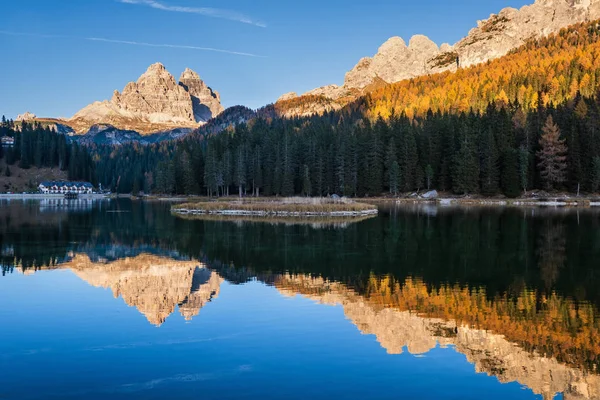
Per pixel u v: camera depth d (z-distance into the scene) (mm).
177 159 179375
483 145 117625
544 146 112125
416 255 39469
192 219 75812
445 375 16328
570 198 106312
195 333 20594
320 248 43531
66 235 55750
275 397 14594
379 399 14555
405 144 130625
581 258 37250
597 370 16859
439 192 126812
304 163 150875
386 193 134125
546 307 24391
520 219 67500
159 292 28234
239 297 26828
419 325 21625
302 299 26219
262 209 82562
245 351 18375
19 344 19328
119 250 44344
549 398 14789
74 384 15516
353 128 161750
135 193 193750
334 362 17328
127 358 17734
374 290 28047
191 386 15336
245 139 174625
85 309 24672
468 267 34406
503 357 17969
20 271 34906
